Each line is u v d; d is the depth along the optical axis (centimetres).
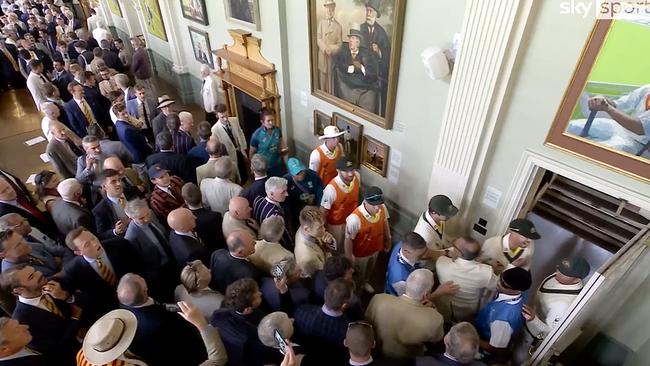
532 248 267
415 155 353
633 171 219
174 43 670
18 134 652
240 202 285
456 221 332
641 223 289
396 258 259
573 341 285
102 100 523
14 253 243
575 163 244
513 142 272
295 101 476
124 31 926
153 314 213
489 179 301
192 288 224
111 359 178
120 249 264
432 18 280
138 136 427
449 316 270
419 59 305
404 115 343
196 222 295
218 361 203
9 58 796
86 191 354
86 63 673
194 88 715
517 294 220
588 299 190
